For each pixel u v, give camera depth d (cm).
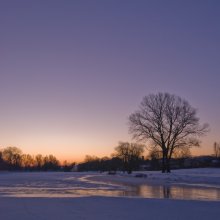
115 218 1905
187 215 1995
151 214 2036
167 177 6775
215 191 3722
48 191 3919
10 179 7575
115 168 16150
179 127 8012
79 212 2106
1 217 1939
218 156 15675
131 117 8200
